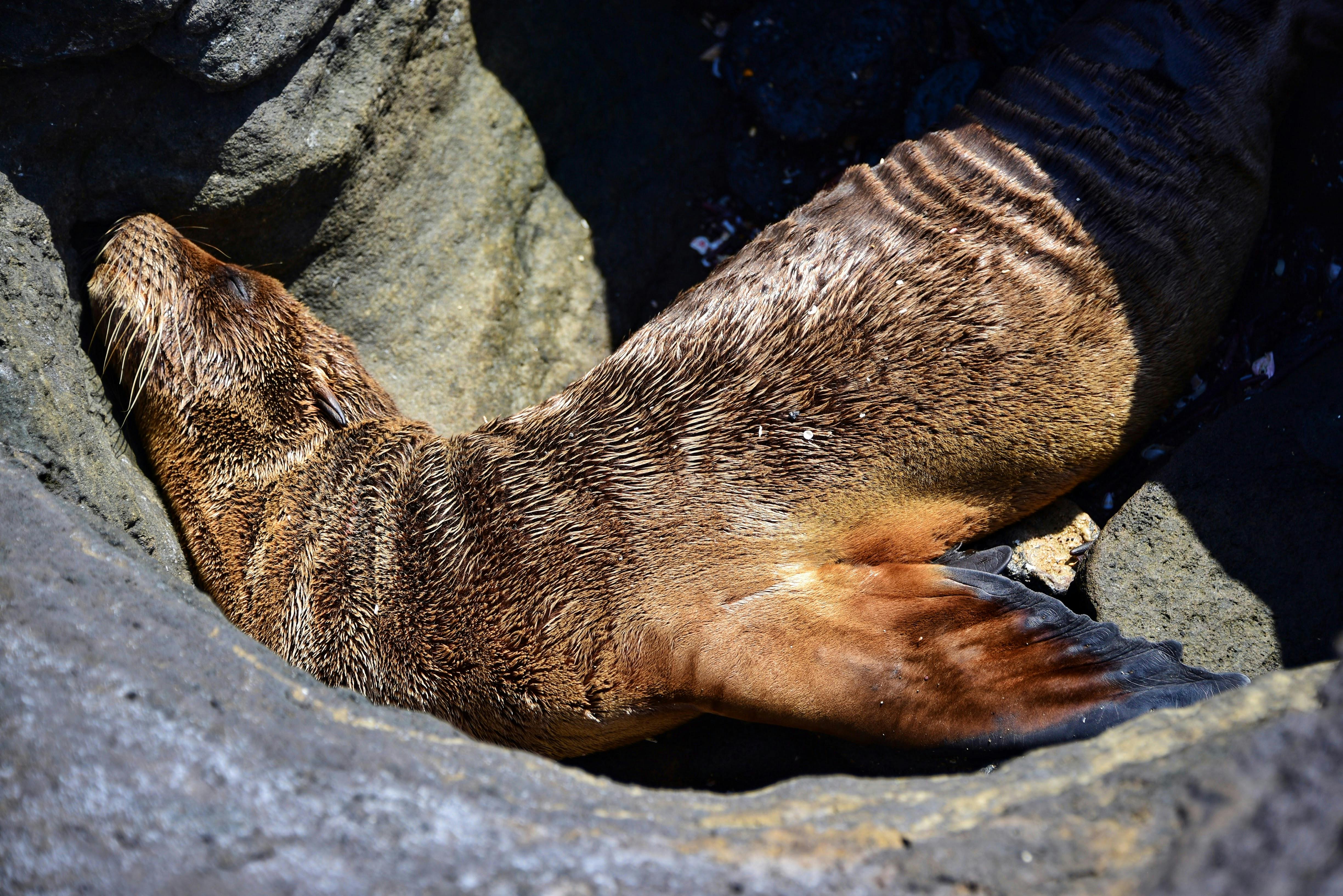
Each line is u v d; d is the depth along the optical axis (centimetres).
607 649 487
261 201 549
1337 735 240
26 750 288
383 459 546
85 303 545
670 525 496
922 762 493
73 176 518
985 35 631
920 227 524
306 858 271
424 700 505
